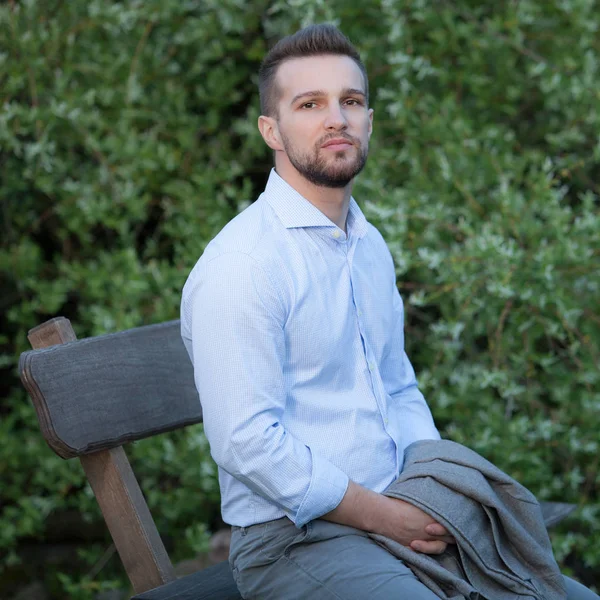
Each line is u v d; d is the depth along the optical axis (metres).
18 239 4.66
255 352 2.20
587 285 4.11
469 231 3.92
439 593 2.17
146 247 4.82
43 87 4.39
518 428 3.98
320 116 2.38
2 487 4.33
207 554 4.18
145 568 2.55
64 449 2.42
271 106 2.48
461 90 4.63
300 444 2.22
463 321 4.20
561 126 4.64
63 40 4.39
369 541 2.25
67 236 4.60
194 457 4.10
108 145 4.30
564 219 3.96
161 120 4.48
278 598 2.23
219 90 4.55
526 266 3.92
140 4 4.43
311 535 2.22
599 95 4.21
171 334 2.84
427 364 4.47
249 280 2.23
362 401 2.40
